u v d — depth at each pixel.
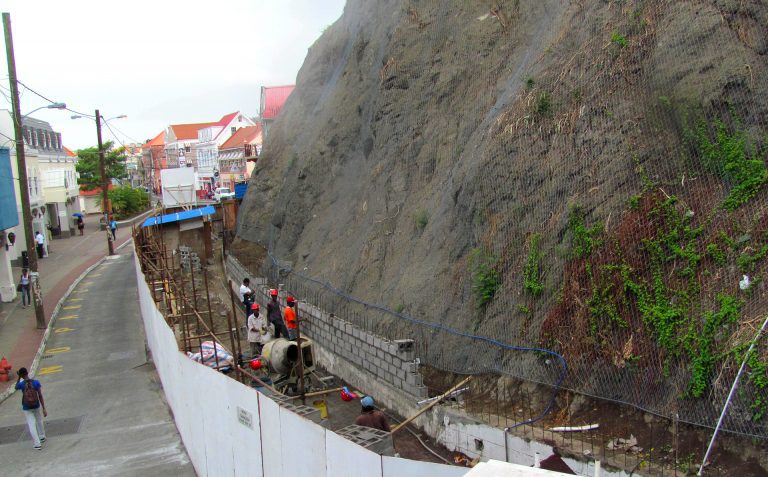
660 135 8.35
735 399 6.07
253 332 13.28
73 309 22.94
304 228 19.06
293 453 6.45
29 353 17.59
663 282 7.29
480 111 12.91
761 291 6.48
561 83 10.10
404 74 16.06
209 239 28.80
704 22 8.66
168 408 12.95
